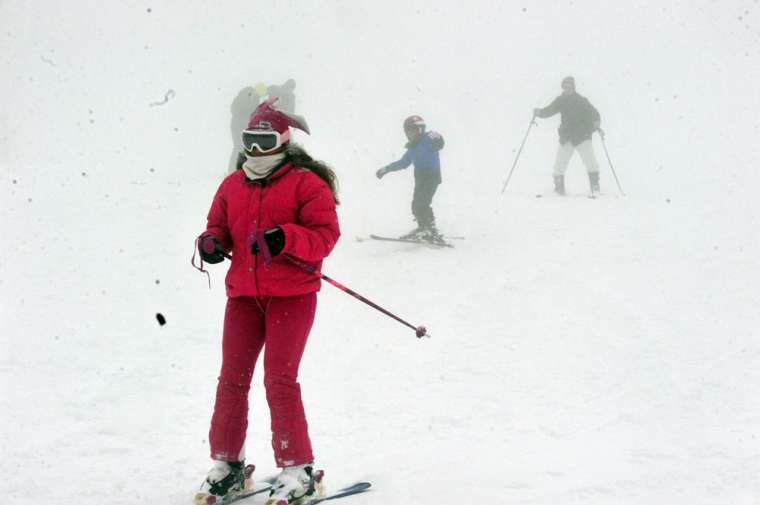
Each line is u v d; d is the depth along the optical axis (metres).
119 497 10.39
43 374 16.45
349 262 28.19
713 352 18.39
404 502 10.27
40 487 10.67
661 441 13.07
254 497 10.39
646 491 10.84
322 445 13.02
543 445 12.95
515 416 14.53
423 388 16.19
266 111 10.23
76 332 19.78
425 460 12.07
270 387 10.02
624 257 28.16
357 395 15.70
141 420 13.80
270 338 10.05
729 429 13.67
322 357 18.31
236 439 10.11
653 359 17.91
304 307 10.14
